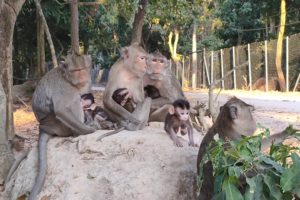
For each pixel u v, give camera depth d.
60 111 5.77
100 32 28.23
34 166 5.70
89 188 5.11
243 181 4.11
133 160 5.20
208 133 4.73
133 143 5.34
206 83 30.22
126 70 6.39
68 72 5.85
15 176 5.89
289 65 23.59
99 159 5.32
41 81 6.09
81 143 5.52
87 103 6.28
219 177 4.13
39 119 6.06
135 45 6.56
